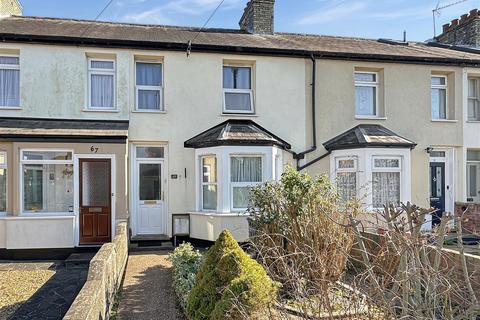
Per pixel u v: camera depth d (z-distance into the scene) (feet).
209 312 15.14
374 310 11.79
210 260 17.38
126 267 27.12
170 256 24.89
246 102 39.40
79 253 32.50
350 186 37.76
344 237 19.07
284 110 38.99
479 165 43.75
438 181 42.50
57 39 34.58
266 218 21.39
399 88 41.34
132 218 36.11
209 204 36.09
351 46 43.98
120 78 35.99
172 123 36.70
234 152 34.27
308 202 20.52
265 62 38.86
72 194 33.58
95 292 13.34
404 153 37.52
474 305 10.71
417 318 10.73
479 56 44.55
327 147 39.01
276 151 36.24
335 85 40.01
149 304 19.52
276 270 18.53
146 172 37.14
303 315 12.71
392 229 13.43
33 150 32.37
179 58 37.19
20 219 31.76
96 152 32.89
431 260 16.67
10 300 21.47
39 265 29.71
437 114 43.42
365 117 40.65
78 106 35.29
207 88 37.58
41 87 34.78
